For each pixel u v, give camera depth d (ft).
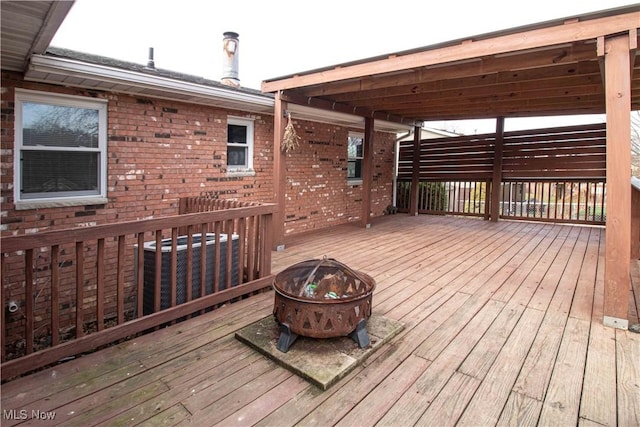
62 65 12.47
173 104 17.15
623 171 10.05
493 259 17.88
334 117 25.48
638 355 8.81
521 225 28.40
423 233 24.81
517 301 12.31
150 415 6.56
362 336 8.91
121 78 14.03
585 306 11.91
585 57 12.36
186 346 9.09
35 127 13.60
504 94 21.95
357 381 7.72
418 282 14.21
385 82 16.99
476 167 31.81
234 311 11.34
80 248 8.38
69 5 7.42
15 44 10.13
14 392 7.11
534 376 7.93
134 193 16.06
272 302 12.14
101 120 15.07
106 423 6.34
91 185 15.05
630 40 9.88
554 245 21.21
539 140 29.17
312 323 8.49
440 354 8.82
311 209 25.96
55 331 8.07
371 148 26.73
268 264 13.58
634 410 6.82
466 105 25.02
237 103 18.88
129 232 9.23
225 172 19.75
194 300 10.89
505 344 9.34
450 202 34.53
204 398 7.07
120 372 7.90
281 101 19.36
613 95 10.14
